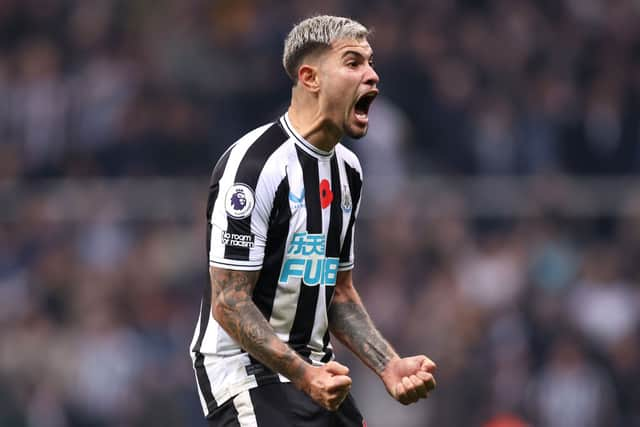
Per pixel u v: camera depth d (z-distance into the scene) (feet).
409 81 137.80
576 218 126.93
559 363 119.85
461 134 136.36
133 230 126.31
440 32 145.69
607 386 120.47
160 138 136.15
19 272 125.90
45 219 127.34
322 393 45.80
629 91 144.15
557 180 127.75
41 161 138.62
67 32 153.58
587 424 118.83
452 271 121.90
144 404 119.96
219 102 141.08
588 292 124.06
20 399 121.80
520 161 136.98
